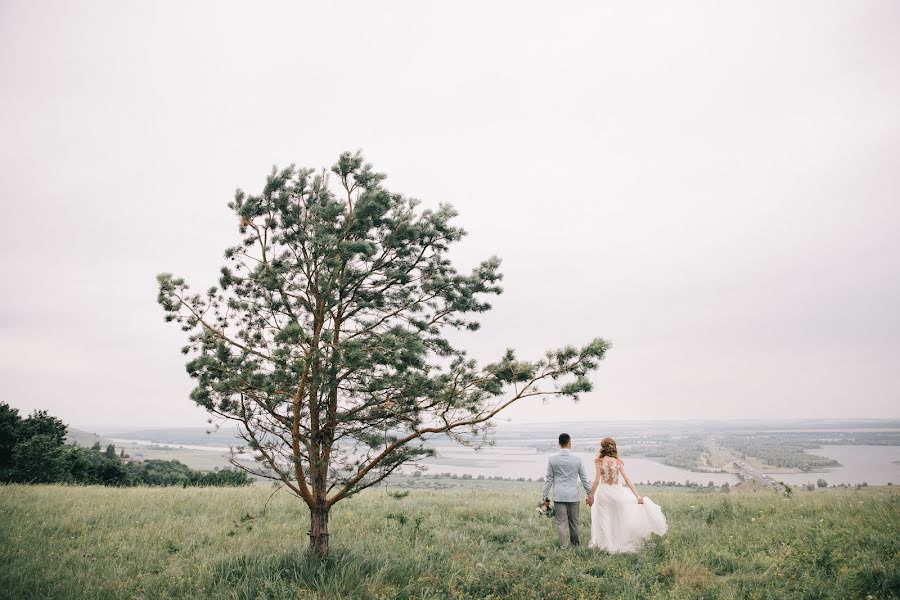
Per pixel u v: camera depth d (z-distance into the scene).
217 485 21.62
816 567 6.09
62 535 8.73
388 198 6.86
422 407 6.62
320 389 6.55
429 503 13.54
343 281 6.97
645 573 6.48
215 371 6.54
